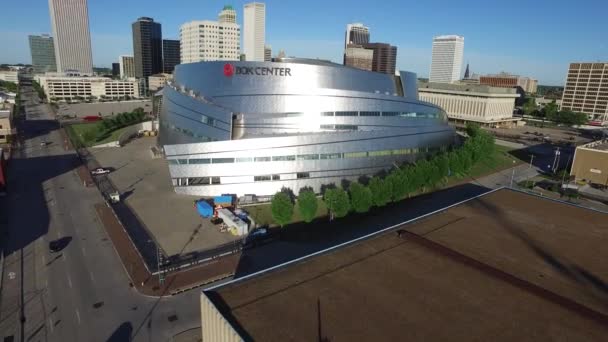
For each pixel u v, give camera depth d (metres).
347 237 71.44
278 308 34.09
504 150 161.88
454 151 111.06
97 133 161.50
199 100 100.56
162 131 126.00
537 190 106.75
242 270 59.06
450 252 44.38
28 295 51.44
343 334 30.81
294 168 89.56
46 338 43.66
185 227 73.94
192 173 88.75
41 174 108.69
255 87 96.56
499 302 35.50
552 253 46.38
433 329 31.61
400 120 105.44
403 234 49.09
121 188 96.62
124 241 67.56
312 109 96.31
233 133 95.88
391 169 101.56
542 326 32.22
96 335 44.38
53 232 70.88
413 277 39.59
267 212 81.56
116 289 53.31
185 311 49.16
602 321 32.78
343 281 38.72
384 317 33.03
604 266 43.53
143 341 43.69
